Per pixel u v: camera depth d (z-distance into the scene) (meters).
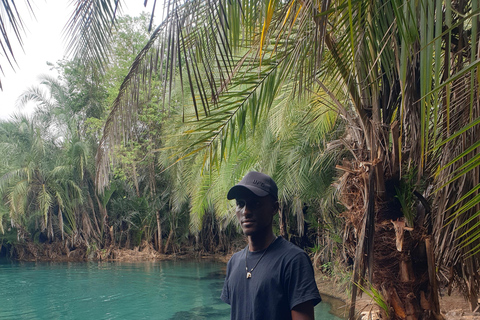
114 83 16.34
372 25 2.38
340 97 4.11
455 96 2.59
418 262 3.36
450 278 3.36
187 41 2.43
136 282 12.86
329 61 2.90
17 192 19.92
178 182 12.63
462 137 2.57
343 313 7.02
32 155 21.08
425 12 1.59
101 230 22.72
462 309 5.70
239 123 3.25
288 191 8.99
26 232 22.48
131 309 8.81
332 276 9.97
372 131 3.45
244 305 1.69
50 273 15.74
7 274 15.60
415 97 3.07
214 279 13.37
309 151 7.47
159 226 22.52
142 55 3.03
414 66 2.86
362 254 3.43
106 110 18.61
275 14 2.64
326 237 10.38
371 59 2.63
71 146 21.39
